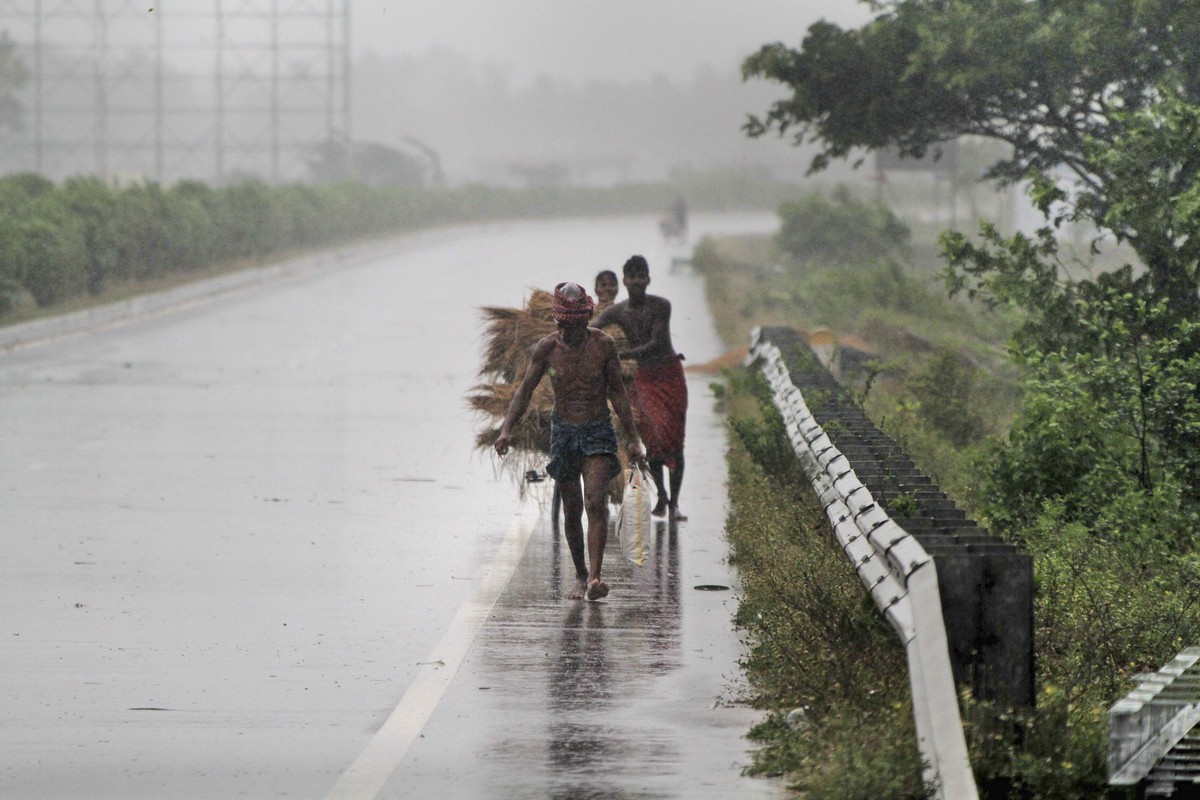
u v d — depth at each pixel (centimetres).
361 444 5062
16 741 2106
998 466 3444
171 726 2178
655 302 3672
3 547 3425
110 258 10662
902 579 1902
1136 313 3666
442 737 2123
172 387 6475
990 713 1831
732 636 2681
